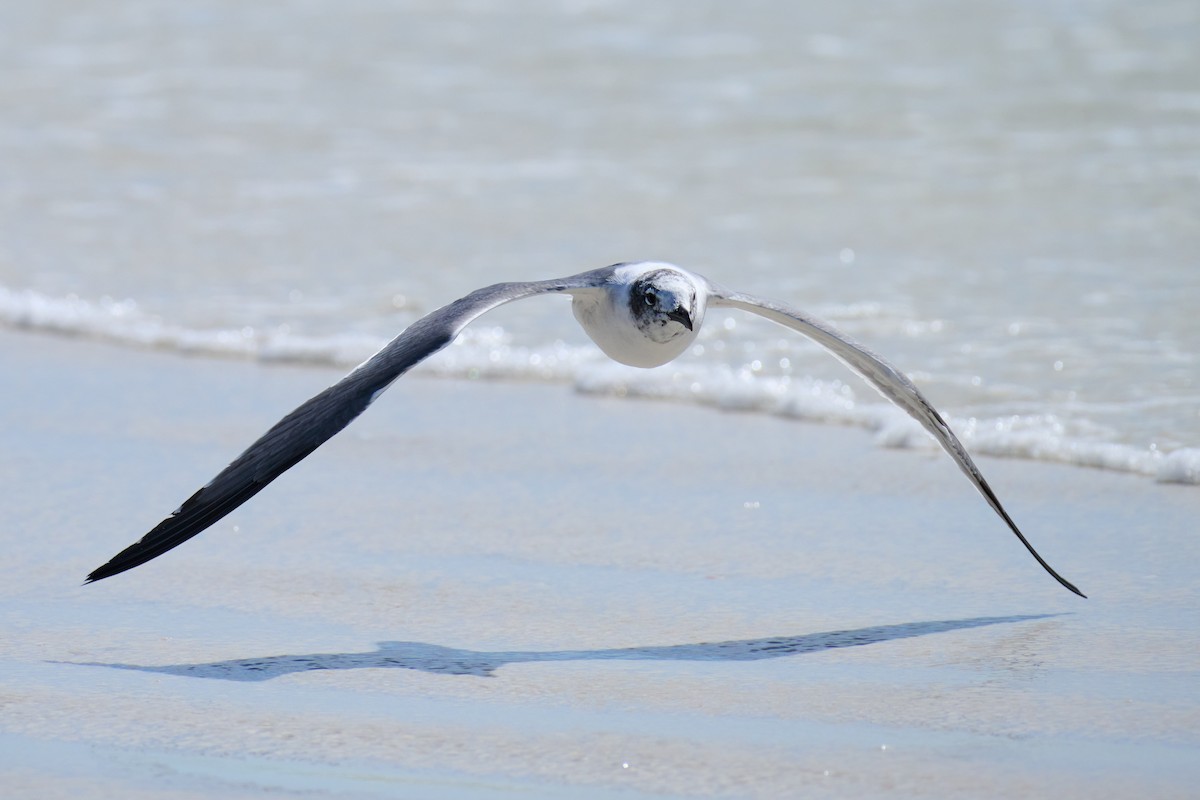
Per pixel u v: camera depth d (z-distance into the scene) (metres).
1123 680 9.02
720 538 11.65
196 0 33.25
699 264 18.70
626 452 13.76
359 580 10.83
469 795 7.64
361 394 8.53
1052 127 24.78
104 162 23.34
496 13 32.28
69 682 9.01
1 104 26.12
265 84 27.56
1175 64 28.06
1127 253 18.81
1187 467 12.59
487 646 9.66
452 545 11.52
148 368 16.20
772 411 14.89
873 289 17.72
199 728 8.38
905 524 11.90
